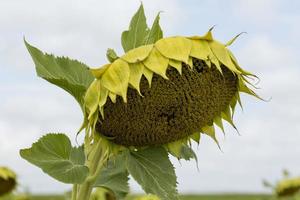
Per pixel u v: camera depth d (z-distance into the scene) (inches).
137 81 140.0
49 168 148.9
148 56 141.6
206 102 152.8
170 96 147.3
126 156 160.4
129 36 158.2
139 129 152.9
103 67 142.1
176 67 140.1
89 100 143.5
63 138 148.4
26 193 369.7
